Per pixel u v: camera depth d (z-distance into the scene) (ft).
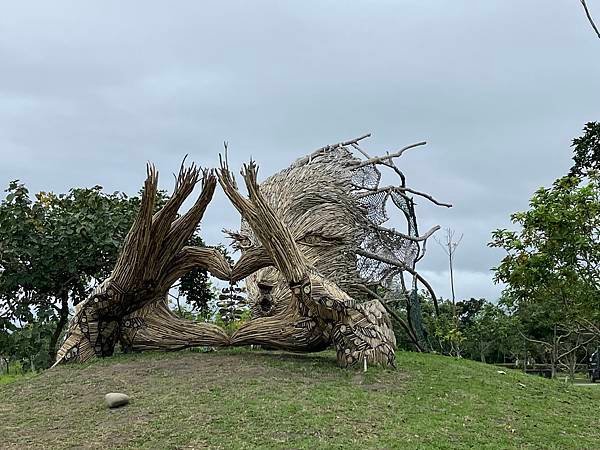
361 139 55.42
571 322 53.98
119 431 26.94
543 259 46.47
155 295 41.93
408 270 56.90
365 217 49.80
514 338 124.57
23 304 53.93
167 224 39.70
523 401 33.68
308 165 48.93
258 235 37.96
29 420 29.40
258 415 27.86
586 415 32.81
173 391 31.76
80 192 57.93
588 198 46.09
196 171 39.55
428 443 25.38
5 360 61.98
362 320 37.60
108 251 54.08
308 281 37.40
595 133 66.33
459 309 150.30
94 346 40.83
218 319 58.65
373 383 33.78
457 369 40.73
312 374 34.96
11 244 51.52
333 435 25.84
